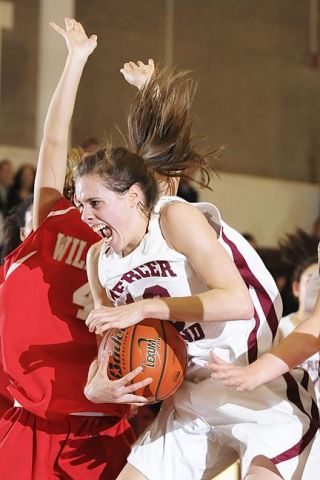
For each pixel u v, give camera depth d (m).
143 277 3.10
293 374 3.31
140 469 3.30
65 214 3.68
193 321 2.93
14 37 11.83
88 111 12.20
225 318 2.93
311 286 4.46
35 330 3.58
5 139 11.64
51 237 3.66
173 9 12.92
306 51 13.80
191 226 2.99
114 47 12.46
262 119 13.44
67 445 3.53
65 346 3.57
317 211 13.52
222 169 13.08
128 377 2.96
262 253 10.16
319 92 13.80
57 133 3.63
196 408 3.23
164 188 3.35
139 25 12.66
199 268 2.97
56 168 3.66
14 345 3.56
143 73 3.79
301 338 3.03
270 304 3.23
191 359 3.22
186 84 3.70
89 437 3.55
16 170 11.53
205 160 3.44
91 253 3.32
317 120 13.76
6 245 4.45
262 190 13.19
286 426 3.16
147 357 2.99
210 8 13.21
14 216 4.43
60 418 3.53
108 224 3.04
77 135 12.10
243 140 13.27
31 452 3.53
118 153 3.05
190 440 3.28
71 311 3.61
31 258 3.65
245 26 13.44
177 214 3.01
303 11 13.83
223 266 2.96
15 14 11.84
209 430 3.26
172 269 3.05
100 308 2.93
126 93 12.41
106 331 3.10
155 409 6.30
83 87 12.20
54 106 3.62
